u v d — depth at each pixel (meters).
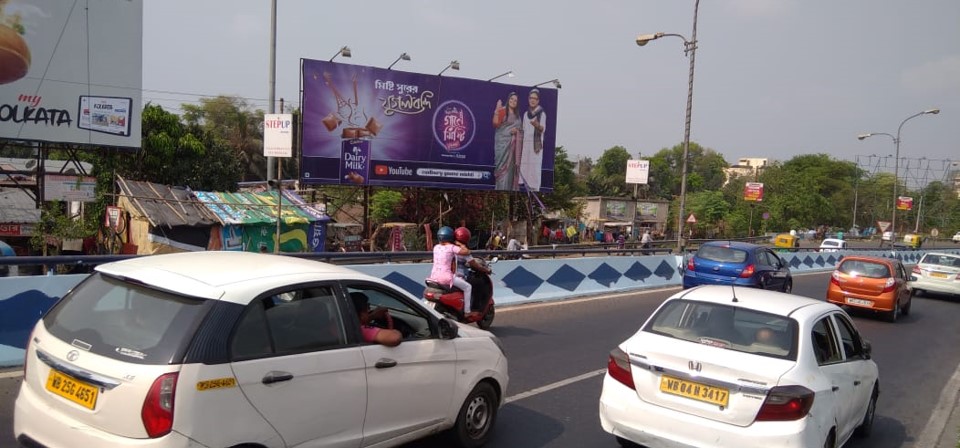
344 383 4.01
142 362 3.27
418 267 11.55
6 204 24.47
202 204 23.34
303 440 3.80
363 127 25.88
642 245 30.50
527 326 11.30
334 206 30.64
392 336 4.27
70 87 17.67
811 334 5.06
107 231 22.81
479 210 32.31
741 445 4.41
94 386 3.33
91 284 3.86
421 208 31.95
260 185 34.69
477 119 28.52
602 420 5.16
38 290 6.84
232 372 3.42
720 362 4.64
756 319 5.20
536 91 30.05
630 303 15.14
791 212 67.00
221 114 50.34
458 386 4.97
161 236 21.53
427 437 5.44
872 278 15.10
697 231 56.78
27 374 3.74
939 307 19.06
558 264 15.09
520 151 29.83
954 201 91.31
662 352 4.86
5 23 16.67
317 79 24.86
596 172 78.44
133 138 18.64
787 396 4.38
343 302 4.19
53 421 3.46
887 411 7.74
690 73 22.31
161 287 3.59
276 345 3.70
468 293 9.05
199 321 3.39
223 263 4.09
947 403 8.33
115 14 18.17
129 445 3.18
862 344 6.03
